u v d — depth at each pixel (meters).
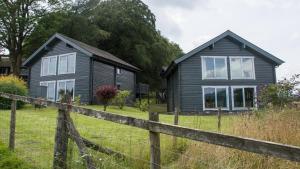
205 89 22.33
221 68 22.69
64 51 26.02
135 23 46.59
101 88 19.77
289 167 4.25
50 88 26.31
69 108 4.65
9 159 5.69
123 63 29.47
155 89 47.06
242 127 5.75
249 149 2.34
